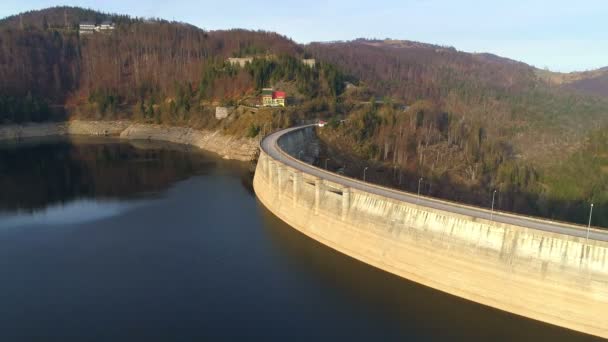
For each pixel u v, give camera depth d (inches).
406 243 2514.8
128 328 2090.3
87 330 2071.9
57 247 3011.8
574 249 1984.5
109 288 2455.7
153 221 3548.2
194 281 2549.2
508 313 2132.1
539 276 2059.5
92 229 3363.7
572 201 4781.0
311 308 2279.8
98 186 4638.3
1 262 2770.7
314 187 3176.7
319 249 2960.1
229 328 2100.1
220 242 3105.3
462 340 2026.3
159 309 2253.9
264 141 4835.1
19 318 2159.2
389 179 5251.0
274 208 3695.9
